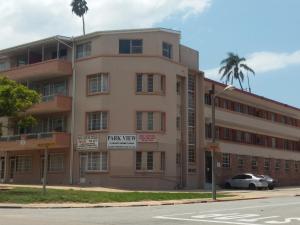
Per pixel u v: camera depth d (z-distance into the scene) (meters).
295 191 46.53
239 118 57.41
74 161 44.66
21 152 50.25
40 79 48.59
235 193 40.09
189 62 49.06
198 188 47.78
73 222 16.58
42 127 48.44
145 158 42.84
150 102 43.38
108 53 44.03
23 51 50.03
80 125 44.66
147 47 44.12
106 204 26.47
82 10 70.38
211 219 18.31
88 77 44.81
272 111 67.19
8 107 30.44
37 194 28.72
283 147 70.00
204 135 49.03
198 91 49.47
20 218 18.05
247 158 58.97
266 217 19.22
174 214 20.44
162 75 44.22
